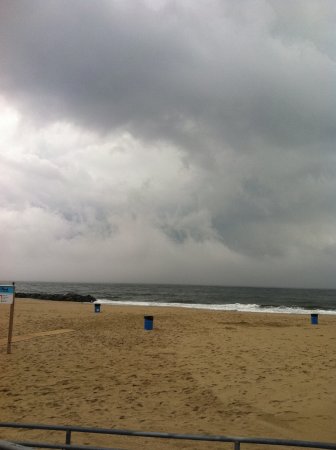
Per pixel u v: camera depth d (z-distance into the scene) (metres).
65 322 18.56
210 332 15.91
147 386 7.95
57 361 10.13
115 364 9.87
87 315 22.45
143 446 5.04
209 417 6.21
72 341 13.16
